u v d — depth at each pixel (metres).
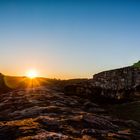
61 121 37.56
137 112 55.56
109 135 33.34
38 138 28.02
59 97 68.38
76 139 28.88
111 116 52.09
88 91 76.81
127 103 66.38
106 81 78.25
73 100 66.31
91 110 57.50
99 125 38.53
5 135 31.06
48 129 33.50
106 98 72.75
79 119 39.69
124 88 74.56
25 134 30.45
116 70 79.88
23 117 44.09
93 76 83.50
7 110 53.97
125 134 35.62
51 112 46.53
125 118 51.28
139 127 42.78
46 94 72.81
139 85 74.81
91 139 30.05
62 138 28.36
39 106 54.31
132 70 78.19
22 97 68.12
